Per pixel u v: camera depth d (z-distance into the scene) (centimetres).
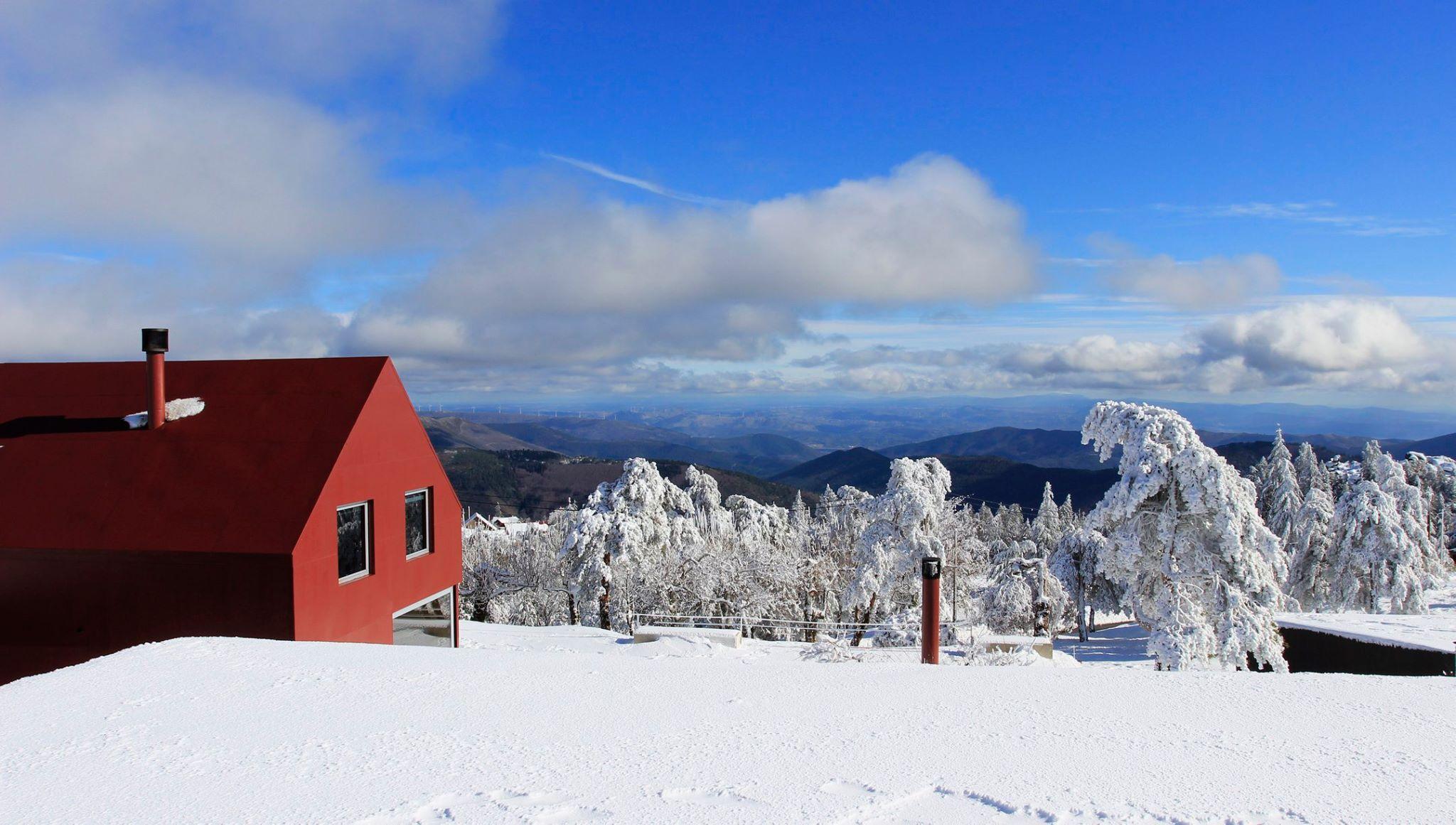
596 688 668
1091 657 3000
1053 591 3422
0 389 1433
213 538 1168
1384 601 3550
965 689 664
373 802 433
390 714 592
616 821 407
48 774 477
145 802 436
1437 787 440
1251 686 664
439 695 643
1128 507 2050
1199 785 448
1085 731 548
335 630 1246
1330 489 6181
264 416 1339
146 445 1305
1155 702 619
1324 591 3731
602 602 3219
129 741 533
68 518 1212
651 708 611
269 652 786
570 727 563
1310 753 499
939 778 464
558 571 3925
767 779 464
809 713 598
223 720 578
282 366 1433
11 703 618
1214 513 2027
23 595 1206
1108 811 414
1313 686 657
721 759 498
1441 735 529
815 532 4231
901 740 533
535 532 5181
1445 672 1691
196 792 447
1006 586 3294
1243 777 459
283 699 629
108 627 1187
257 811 422
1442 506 6025
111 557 1182
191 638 850
